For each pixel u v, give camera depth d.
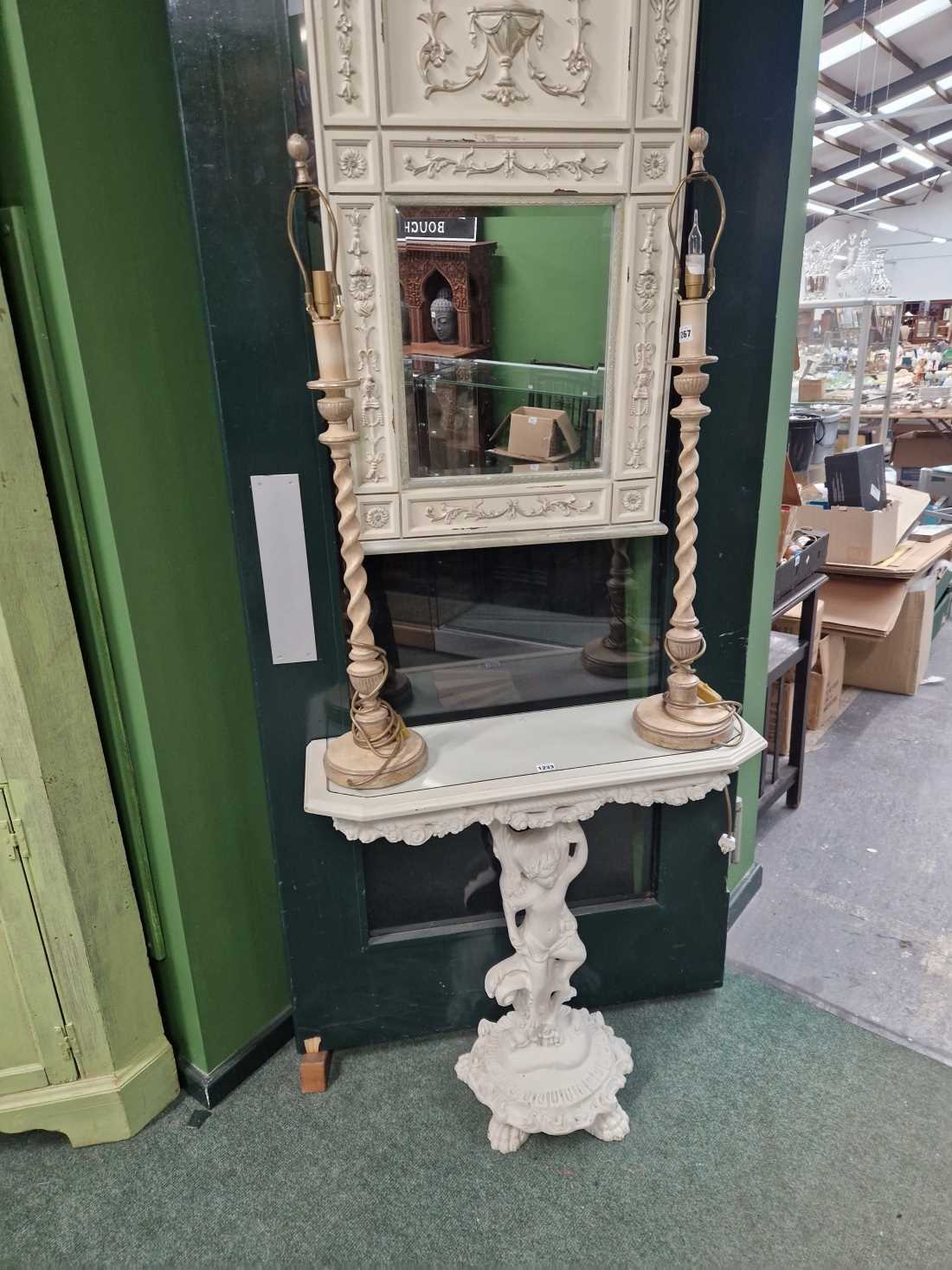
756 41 1.25
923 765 2.87
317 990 1.63
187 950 1.52
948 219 11.01
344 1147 1.51
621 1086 1.54
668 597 1.56
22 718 1.27
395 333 1.23
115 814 1.43
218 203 1.17
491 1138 1.49
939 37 5.52
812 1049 1.70
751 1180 1.43
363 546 1.29
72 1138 1.51
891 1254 1.30
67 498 1.27
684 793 1.42
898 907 2.16
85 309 1.19
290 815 1.50
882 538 3.18
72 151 1.14
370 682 1.31
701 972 1.81
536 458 1.35
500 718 1.56
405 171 1.16
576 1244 1.33
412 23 1.10
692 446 1.30
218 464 1.41
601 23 1.15
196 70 1.11
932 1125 1.52
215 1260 1.33
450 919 1.68
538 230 1.23
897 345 4.25
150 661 1.37
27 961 1.39
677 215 1.25
